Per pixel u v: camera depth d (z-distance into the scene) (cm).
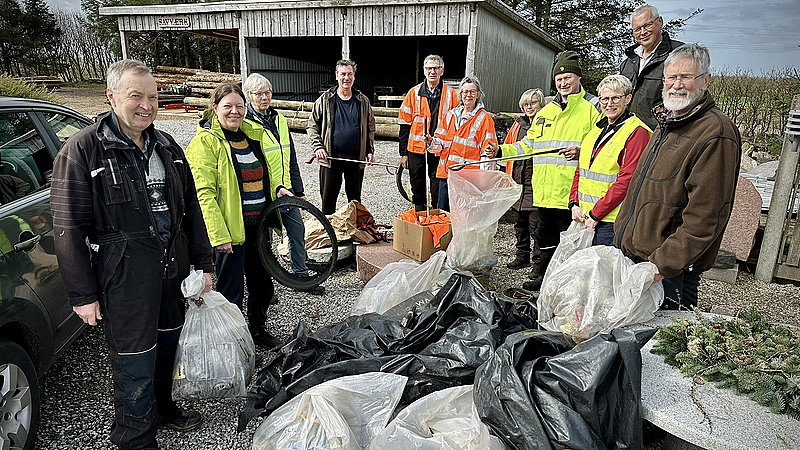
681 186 244
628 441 186
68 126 316
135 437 215
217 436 243
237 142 301
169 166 211
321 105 508
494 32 1155
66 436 237
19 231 228
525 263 479
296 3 1218
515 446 185
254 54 1421
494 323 260
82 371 290
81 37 3219
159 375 236
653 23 432
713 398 191
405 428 194
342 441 195
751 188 487
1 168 240
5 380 205
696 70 236
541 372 191
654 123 440
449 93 551
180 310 234
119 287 200
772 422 177
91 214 194
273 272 361
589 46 2138
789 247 446
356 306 335
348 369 240
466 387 218
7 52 2836
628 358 187
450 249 370
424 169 582
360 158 525
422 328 271
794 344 205
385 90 1706
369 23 1155
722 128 233
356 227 468
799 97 419
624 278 239
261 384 249
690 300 302
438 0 1043
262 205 319
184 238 230
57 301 249
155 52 2616
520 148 440
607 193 312
